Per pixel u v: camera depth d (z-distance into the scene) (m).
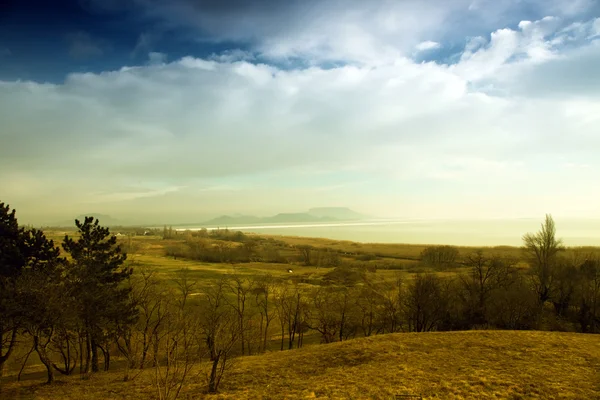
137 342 49.69
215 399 26.64
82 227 44.75
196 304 73.12
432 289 67.12
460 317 66.31
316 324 75.38
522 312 65.69
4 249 35.66
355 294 81.25
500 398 22.67
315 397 25.33
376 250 197.62
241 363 37.66
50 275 35.94
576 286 70.81
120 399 28.20
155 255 178.75
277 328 77.06
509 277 72.69
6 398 29.84
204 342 39.81
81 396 29.69
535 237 81.19
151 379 33.69
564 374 26.14
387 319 72.75
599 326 64.56
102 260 44.34
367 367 31.62
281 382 30.14
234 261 161.88
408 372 29.03
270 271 129.50
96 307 39.94
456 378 26.67
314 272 128.38
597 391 22.89
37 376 43.44
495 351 33.06
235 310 67.06
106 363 45.47
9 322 31.14
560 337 37.12
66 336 37.88
